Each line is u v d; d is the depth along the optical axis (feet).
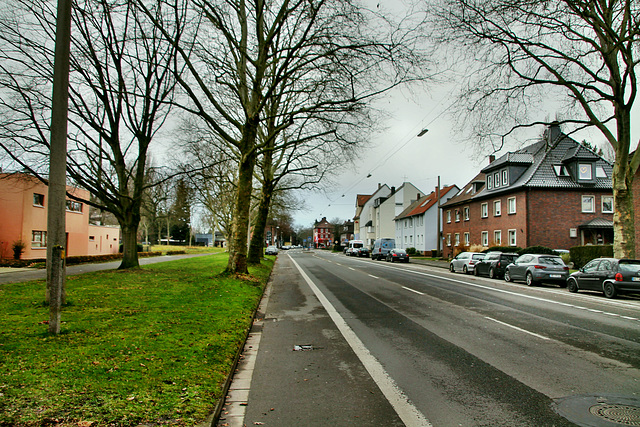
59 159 24.90
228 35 41.83
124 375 15.06
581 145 107.14
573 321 30.04
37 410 11.88
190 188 65.41
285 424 12.98
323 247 458.50
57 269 20.27
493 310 35.14
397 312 34.35
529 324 28.96
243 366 19.42
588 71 54.13
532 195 102.94
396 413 13.74
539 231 102.22
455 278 69.10
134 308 27.96
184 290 37.76
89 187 54.65
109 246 144.25
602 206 104.58
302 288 53.52
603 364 19.17
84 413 11.91
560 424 12.73
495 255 73.20
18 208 87.76
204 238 392.06
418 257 164.35
